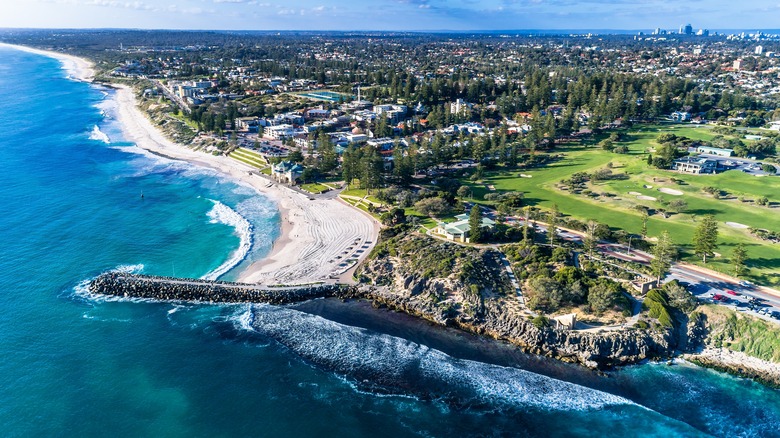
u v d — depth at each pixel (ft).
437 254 418.92
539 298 366.02
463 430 274.16
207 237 508.12
